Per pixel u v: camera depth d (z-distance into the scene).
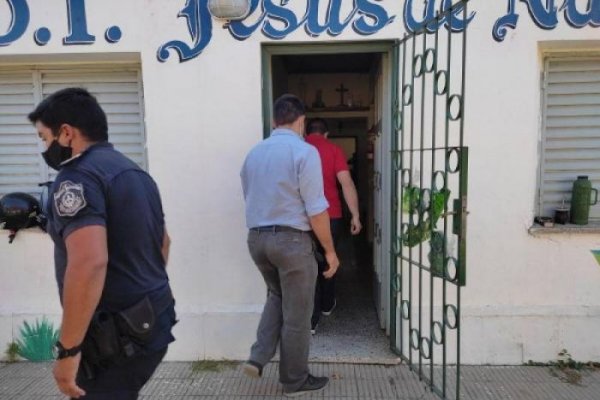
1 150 3.57
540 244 3.27
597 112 3.33
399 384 3.11
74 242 1.58
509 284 3.31
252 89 3.21
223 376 3.22
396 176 3.20
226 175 3.28
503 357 3.35
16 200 3.28
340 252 6.26
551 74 3.33
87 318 1.59
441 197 2.75
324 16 3.14
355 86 6.06
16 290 3.45
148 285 1.82
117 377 1.78
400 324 3.31
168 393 3.03
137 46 3.20
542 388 3.06
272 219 2.68
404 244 3.21
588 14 3.06
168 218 3.32
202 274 3.37
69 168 1.71
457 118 2.48
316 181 2.62
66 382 1.64
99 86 3.50
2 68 3.47
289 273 2.69
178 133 3.26
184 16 3.17
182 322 3.38
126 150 3.55
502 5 3.10
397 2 3.12
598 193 3.39
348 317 4.06
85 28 3.19
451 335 3.36
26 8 3.17
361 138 7.10
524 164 3.21
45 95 3.52
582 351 3.32
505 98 3.17
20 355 3.48
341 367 3.32
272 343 2.87
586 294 3.29
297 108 2.78
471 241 3.29
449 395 2.98
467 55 3.15
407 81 3.17
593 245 3.25
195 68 3.20
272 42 3.19
